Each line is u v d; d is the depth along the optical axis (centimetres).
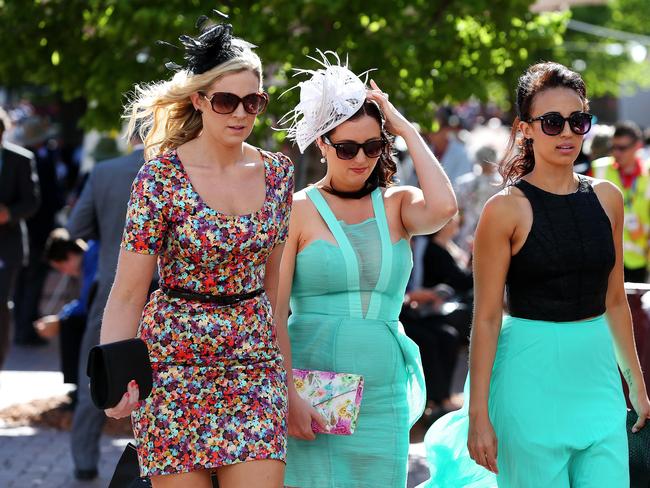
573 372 1324
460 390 3178
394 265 1438
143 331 1243
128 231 1220
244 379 1243
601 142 3105
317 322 1434
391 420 1434
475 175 3866
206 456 1220
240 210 1241
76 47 2917
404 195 1473
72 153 5884
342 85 1421
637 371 1426
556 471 1318
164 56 2755
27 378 3325
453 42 2769
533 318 1334
